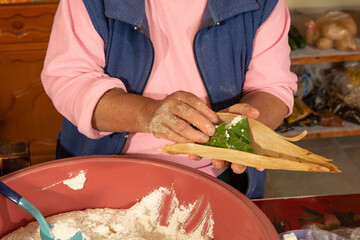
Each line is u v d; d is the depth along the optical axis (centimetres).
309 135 257
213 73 108
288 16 115
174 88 110
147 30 102
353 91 265
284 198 108
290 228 98
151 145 111
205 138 77
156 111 82
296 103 266
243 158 75
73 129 117
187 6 104
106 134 103
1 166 102
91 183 95
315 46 252
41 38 224
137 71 106
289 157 81
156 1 103
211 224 90
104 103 94
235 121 80
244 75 114
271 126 104
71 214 94
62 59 100
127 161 94
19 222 89
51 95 103
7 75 230
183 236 93
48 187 92
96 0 100
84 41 101
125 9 99
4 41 221
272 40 110
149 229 94
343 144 277
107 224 93
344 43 246
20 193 89
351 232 95
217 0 102
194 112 78
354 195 110
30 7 217
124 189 97
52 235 86
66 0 102
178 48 106
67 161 92
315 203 106
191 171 91
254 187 111
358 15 271
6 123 241
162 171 93
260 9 106
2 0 213
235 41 107
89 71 101
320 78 282
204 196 90
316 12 274
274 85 109
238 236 83
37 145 250
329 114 268
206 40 105
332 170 76
